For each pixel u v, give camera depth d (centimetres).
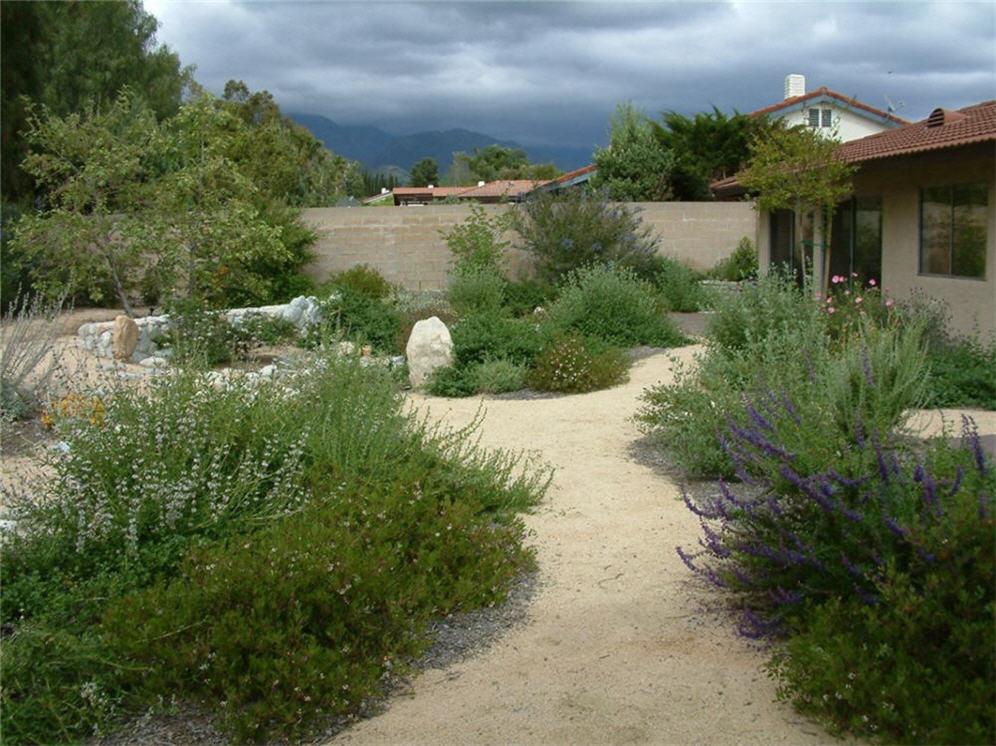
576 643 392
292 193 3067
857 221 1539
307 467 534
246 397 568
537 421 854
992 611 299
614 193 2862
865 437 478
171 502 440
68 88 2084
